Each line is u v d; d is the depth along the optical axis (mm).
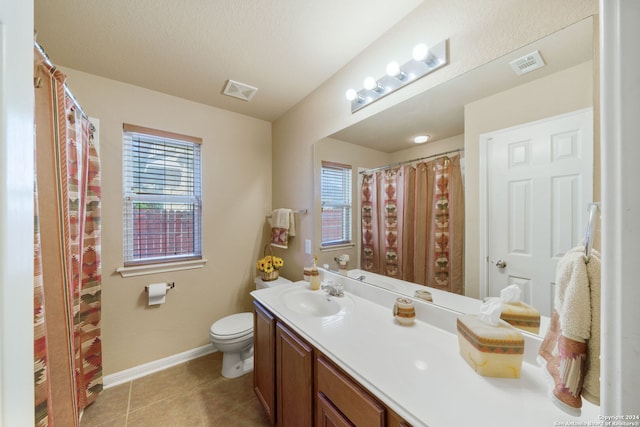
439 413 632
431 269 1201
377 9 1236
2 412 402
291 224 2223
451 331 1068
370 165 1514
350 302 1444
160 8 1195
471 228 1057
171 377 1879
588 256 581
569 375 564
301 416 1092
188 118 2109
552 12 833
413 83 1270
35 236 683
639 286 294
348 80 1642
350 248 1657
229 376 1870
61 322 1009
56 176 974
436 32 1155
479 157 1026
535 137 871
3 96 405
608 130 312
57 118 973
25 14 459
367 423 756
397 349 933
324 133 1867
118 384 1795
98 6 1175
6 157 408
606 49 314
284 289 1678
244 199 2422
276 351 1317
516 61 915
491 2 979
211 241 2229
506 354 762
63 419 1007
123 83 1835
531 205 880
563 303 603
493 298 917
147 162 1974
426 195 1229
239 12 1232
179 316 2082
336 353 904
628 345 300
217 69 1696
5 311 406
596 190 744
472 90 1042
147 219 1988
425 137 1223
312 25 1328
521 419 615
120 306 1839
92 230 1602
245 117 2428
